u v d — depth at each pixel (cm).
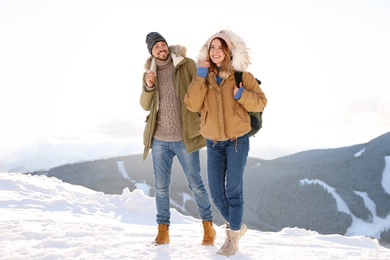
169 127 333
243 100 289
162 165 338
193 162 331
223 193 308
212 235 324
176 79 333
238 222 291
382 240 9081
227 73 298
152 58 342
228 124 294
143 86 335
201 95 300
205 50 306
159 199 335
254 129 307
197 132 329
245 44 299
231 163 296
